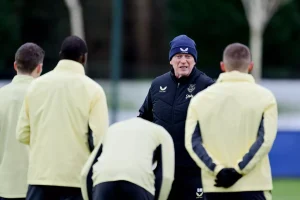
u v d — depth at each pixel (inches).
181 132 906.7
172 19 5984.3
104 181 708.7
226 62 783.7
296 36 5915.4
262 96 767.7
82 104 807.1
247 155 748.0
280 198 1601.9
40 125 813.2
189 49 914.1
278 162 1903.3
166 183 721.6
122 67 4335.6
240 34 5900.6
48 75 824.3
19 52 889.5
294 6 5841.5
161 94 924.0
